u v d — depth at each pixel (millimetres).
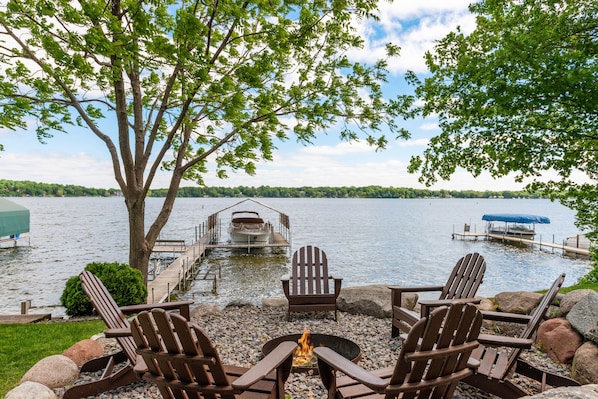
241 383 2316
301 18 8492
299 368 4066
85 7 6785
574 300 4910
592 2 5922
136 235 9562
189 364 2381
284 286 6340
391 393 2338
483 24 7406
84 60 7668
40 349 5320
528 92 5668
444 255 27031
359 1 8328
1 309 12727
